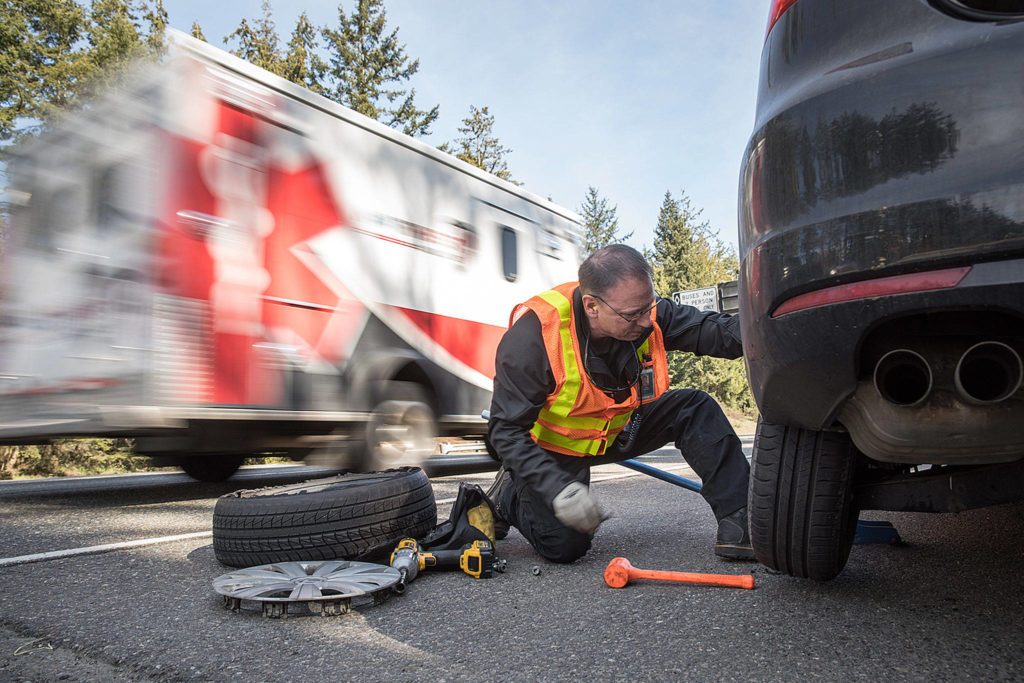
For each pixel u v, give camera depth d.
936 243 1.38
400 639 1.90
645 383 2.66
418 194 6.03
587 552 2.92
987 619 1.96
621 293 2.23
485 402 6.63
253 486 5.91
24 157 4.65
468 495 2.78
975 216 1.35
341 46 26.23
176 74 4.30
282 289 4.73
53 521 3.92
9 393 4.41
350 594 2.12
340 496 2.56
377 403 5.38
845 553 2.13
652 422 2.98
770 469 2.05
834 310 1.52
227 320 4.39
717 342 2.79
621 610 2.14
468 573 2.53
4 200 4.60
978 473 1.84
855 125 1.51
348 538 2.54
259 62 21.45
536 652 1.80
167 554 2.95
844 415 1.71
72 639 1.89
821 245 1.53
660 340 2.72
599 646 1.84
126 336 4.11
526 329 2.44
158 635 1.92
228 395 4.36
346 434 5.24
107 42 12.45
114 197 4.27
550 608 2.17
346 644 1.86
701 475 2.88
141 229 4.14
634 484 5.27
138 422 4.04
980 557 2.63
